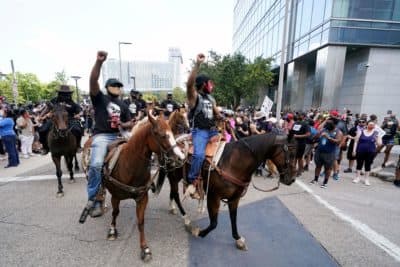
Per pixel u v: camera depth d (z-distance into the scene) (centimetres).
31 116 1062
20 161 903
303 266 342
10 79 4669
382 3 1911
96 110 371
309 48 2272
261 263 344
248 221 474
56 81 3766
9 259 335
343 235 432
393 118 1015
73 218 455
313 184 733
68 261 334
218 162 345
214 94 2769
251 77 2455
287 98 2764
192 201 551
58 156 555
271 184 720
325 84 2016
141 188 324
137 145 309
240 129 802
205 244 386
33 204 516
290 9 2633
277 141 332
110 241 383
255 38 4047
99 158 348
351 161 891
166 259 346
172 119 480
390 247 399
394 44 1967
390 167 927
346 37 1955
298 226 459
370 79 2014
